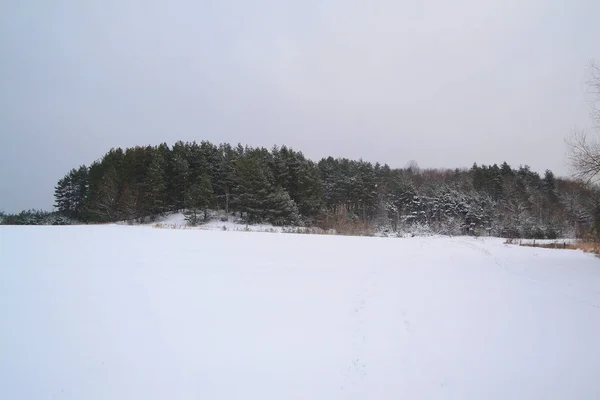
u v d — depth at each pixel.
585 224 40.78
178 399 3.28
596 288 8.59
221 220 38.25
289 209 37.09
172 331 4.86
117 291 6.61
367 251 14.49
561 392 3.62
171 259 10.23
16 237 13.16
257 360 4.11
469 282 8.80
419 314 5.96
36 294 6.16
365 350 4.46
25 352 4.04
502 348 4.68
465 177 71.75
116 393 3.34
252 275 8.56
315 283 7.95
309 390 3.50
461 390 3.59
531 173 75.56
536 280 9.42
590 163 14.64
